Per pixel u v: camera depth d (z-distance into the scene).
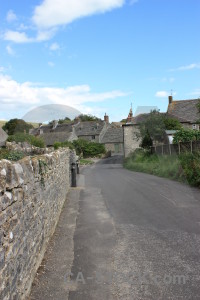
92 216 8.05
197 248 5.36
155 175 19.12
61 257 5.24
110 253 5.34
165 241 5.78
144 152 32.88
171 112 41.31
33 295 3.96
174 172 16.28
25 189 4.00
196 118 38.53
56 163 7.89
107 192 11.94
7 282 3.07
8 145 16.95
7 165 3.37
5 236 3.05
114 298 3.87
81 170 28.30
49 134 43.38
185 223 6.91
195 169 13.05
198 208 8.29
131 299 3.83
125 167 32.34
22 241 3.77
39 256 4.90
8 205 3.18
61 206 9.02
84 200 10.46
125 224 7.09
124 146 44.34
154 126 32.41
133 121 43.91
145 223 7.08
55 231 6.82
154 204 9.08
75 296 3.94
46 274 4.58
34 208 4.60
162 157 22.69
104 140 68.25
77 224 7.35
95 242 5.95
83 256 5.26
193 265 4.70
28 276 4.03
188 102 42.09
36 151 15.96
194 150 16.20
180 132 24.16
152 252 5.28
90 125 70.19
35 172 4.78
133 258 5.07
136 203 9.38
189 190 11.49
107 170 27.75
